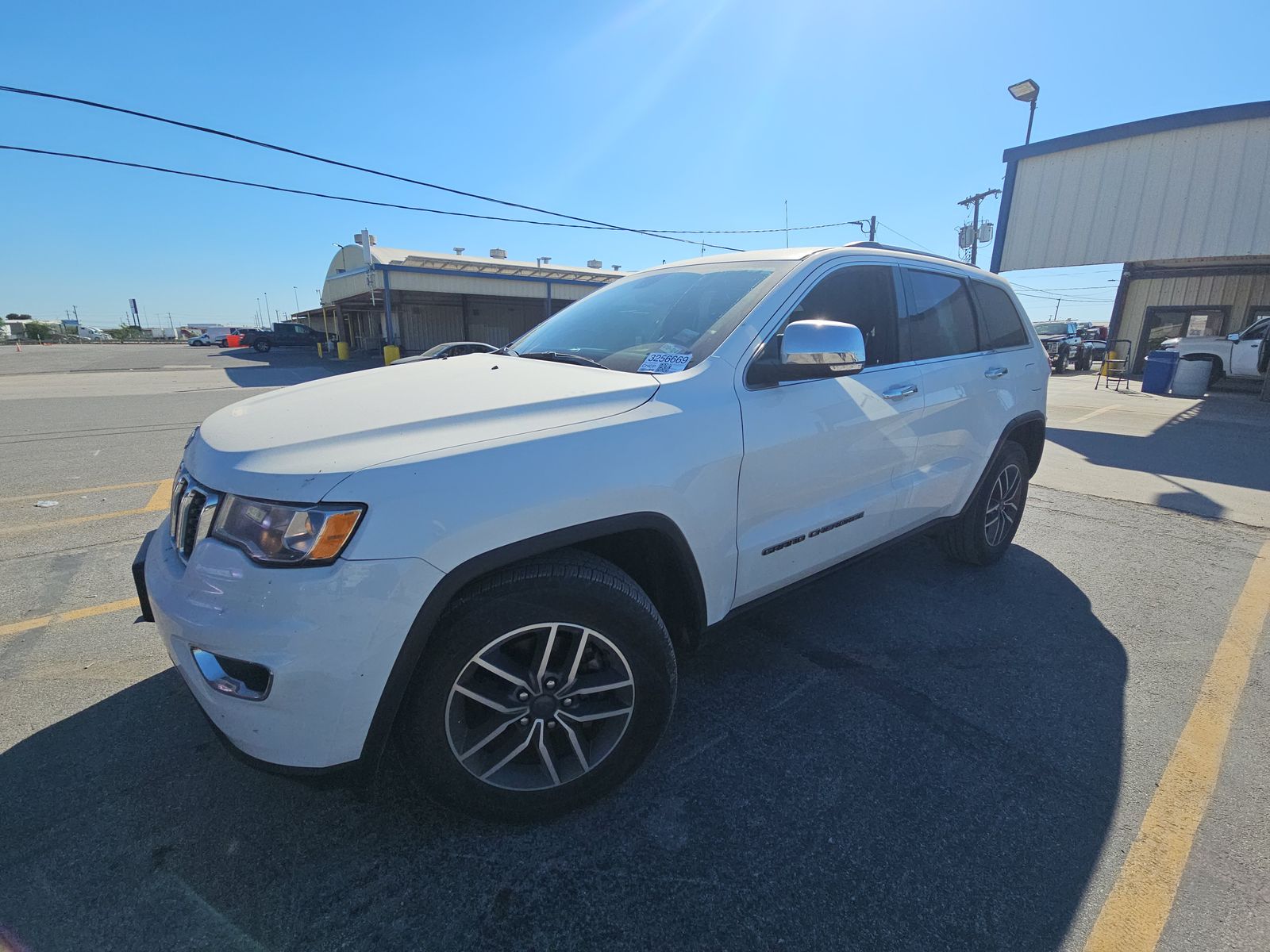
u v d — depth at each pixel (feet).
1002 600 12.07
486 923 5.64
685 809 6.96
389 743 7.91
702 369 7.52
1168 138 39.40
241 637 5.22
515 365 8.53
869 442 9.27
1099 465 24.07
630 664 6.64
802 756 7.79
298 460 5.56
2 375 68.85
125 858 6.25
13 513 17.02
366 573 5.27
